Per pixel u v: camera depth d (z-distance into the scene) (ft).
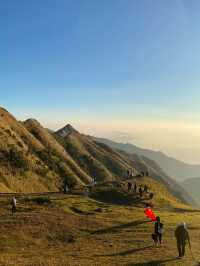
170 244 125.18
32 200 213.05
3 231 145.89
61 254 114.11
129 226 163.73
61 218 170.91
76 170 628.28
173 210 242.17
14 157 469.16
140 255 108.37
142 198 264.52
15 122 619.67
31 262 101.40
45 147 637.30
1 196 231.71
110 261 101.04
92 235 146.00
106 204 230.27
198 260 101.86
